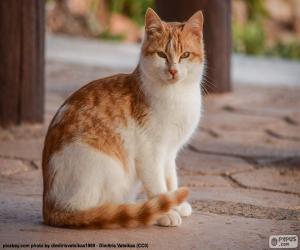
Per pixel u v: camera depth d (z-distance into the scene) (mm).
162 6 13266
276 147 10422
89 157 6062
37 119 10969
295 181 8469
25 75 10742
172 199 5965
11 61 10641
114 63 16953
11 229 6148
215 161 9477
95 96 6359
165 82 6332
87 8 22984
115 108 6289
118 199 6219
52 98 13242
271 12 26094
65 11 22203
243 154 9930
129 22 23844
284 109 13266
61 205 6109
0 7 10500
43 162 6355
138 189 7543
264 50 22484
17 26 10570
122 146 6281
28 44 10695
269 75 16906
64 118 6309
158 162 6367
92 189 6051
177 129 6441
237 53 21578
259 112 12922
